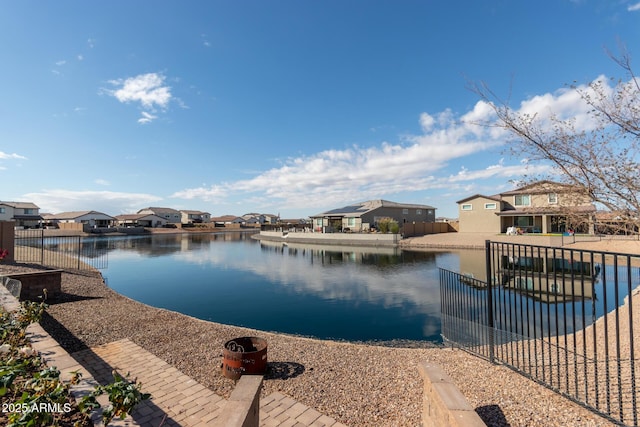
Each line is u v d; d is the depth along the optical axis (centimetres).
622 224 434
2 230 1316
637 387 375
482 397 370
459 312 796
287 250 3031
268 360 511
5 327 413
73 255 2350
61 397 247
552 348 549
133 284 1492
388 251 2666
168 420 338
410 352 550
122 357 511
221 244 3803
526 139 453
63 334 607
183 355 525
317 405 375
